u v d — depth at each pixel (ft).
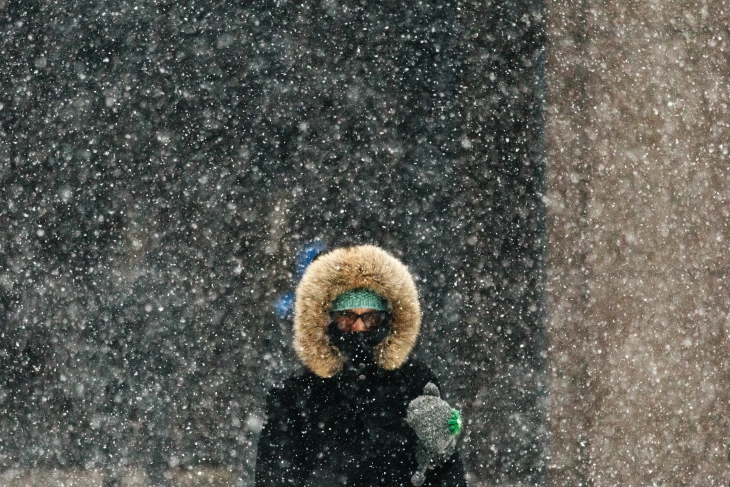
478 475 41.96
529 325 44.19
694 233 47.32
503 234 45.70
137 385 46.65
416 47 49.11
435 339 45.03
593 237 44.73
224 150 49.65
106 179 50.01
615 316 43.70
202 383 46.50
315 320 21.09
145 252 48.80
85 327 48.14
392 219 47.62
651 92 48.32
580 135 46.01
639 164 46.55
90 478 44.70
